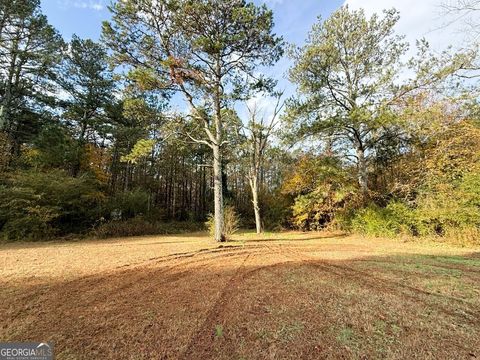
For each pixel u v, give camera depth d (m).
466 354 2.47
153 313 3.47
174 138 12.52
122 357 2.47
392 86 13.01
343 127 14.09
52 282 4.79
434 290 4.33
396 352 2.51
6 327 3.05
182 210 28.80
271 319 3.28
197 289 4.49
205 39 9.48
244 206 25.59
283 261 6.93
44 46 15.81
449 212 10.04
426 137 12.54
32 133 18.25
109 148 23.77
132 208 18.50
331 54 13.61
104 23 9.80
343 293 4.21
